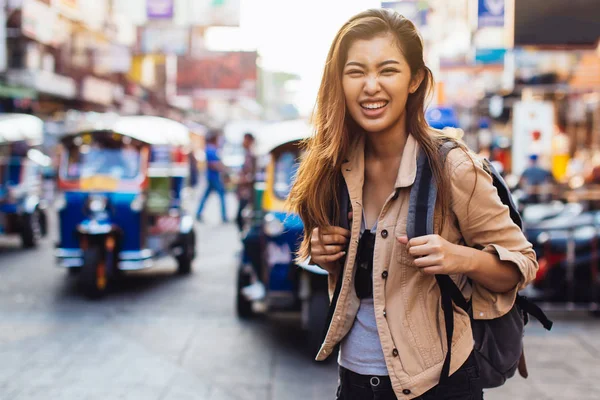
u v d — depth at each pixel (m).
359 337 1.73
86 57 20.06
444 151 1.62
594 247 6.37
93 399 4.04
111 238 7.08
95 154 7.46
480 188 1.59
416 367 1.64
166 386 4.30
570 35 7.95
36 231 10.92
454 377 1.66
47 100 20.72
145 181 7.44
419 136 1.66
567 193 8.22
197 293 7.42
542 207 7.65
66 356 4.93
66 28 19.33
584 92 9.63
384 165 1.75
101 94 22.42
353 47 1.65
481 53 10.23
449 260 1.51
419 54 1.66
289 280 5.32
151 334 5.64
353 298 1.74
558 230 6.45
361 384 1.72
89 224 6.97
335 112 1.69
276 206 5.57
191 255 8.68
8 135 10.43
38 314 6.28
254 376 4.55
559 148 11.05
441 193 1.60
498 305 1.64
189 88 26.08
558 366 4.77
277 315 6.43
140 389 4.23
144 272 8.77
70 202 7.21
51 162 17.16
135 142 7.49
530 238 6.55
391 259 1.65
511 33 8.05
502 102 11.07
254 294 5.75
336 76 1.68
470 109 12.66
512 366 1.75
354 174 1.74
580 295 6.36
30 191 10.80
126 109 26.38
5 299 6.89
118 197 7.24
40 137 11.52
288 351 5.20
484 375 1.71
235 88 25.86
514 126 10.17
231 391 4.23
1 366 4.66
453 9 15.03
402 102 1.65
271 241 5.35
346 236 1.74
